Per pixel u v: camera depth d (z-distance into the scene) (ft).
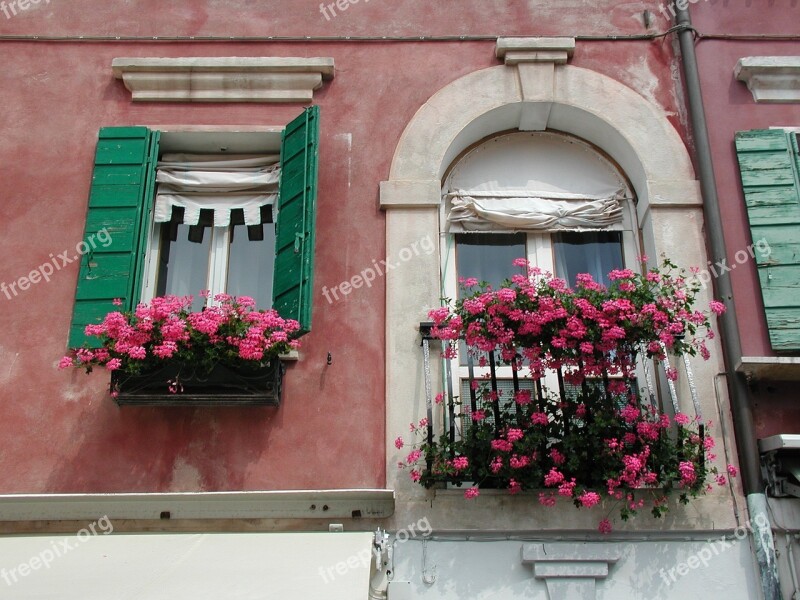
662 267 20.22
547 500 17.26
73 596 15.06
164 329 17.84
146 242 20.94
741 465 18.48
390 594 17.26
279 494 17.49
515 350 18.25
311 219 19.97
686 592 17.40
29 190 21.33
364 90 22.66
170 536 17.12
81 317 19.72
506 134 23.18
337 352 19.57
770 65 22.33
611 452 17.44
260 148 22.59
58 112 22.29
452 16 23.63
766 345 19.66
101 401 19.04
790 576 17.53
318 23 23.49
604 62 23.11
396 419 18.89
